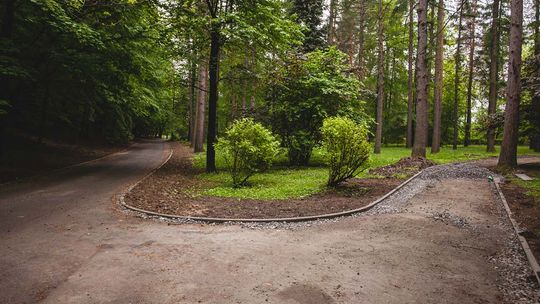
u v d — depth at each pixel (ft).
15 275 15.17
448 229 22.82
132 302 12.95
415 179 44.70
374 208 28.91
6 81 47.19
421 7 62.64
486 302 13.32
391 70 136.05
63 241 19.85
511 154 53.16
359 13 107.55
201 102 87.66
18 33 48.26
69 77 55.06
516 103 52.80
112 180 42.93
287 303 12.96
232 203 30.48
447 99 143.95
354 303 13.07
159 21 52.75
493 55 100.89
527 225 23.40
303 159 64.23
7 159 51.70
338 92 58.39
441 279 15.31
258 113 65.00
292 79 60.59
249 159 40.78
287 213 26.68
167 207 28.50
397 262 17.20
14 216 25.16
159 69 64.69
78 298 13.19
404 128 138.82
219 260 17.25
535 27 92.32
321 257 17.80
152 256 17.69
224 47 55.31
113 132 105.19
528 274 15.85
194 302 13.00
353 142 37.24
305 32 82.12
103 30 50.42
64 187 37.24
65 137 94.99
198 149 88.43
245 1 49.98
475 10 103.65
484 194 35.01
